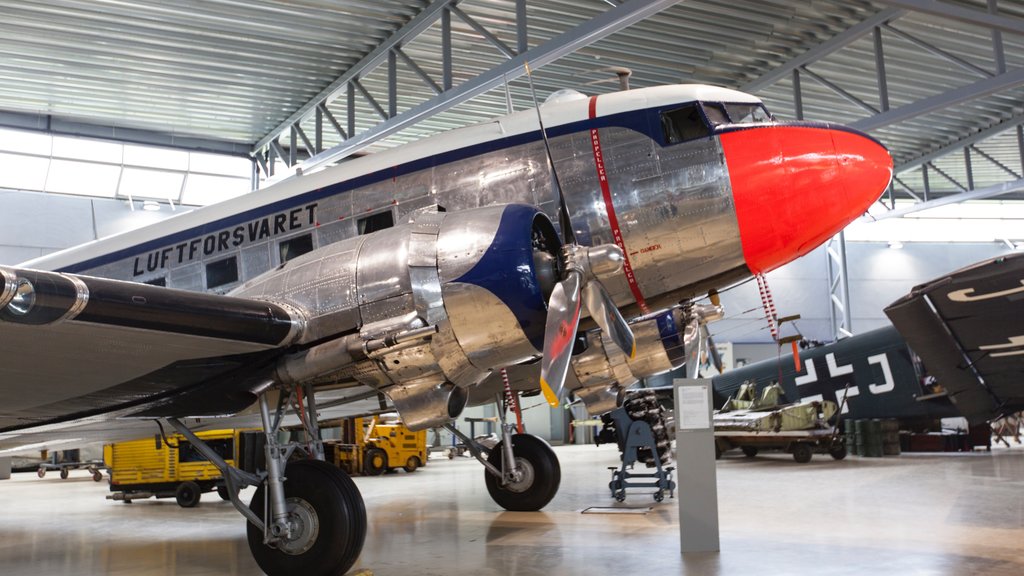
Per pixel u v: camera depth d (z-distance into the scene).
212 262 7.99
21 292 4.11
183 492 11.99
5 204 22.73
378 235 5.74
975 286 9.41
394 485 13.83
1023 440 23.55
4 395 5.76
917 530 7.05
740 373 20.09
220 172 25.08
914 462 15.16
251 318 5.16
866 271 33.31
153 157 24.17
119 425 7.36
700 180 6.41
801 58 17.44
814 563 5.68
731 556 6.02
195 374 5.73
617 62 17.61
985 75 14.44
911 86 19.50
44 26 15.94
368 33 16.44
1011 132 23.53
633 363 8.31
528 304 5.25
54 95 19.97
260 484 5.90
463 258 5.34
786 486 11.17
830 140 6.52
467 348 5.32
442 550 6.73
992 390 11.85
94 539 8.39
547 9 15.07
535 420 31.14
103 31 16.22
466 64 17.70
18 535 8.80
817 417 16.31
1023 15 14.98
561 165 6.68
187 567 6.54
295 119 21.23
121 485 12.44
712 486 6.30
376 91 19.50
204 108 20.94
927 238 33.69
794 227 6.38
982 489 10.18
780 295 32.59
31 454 20.20
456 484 13.86
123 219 24.12
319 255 5.82
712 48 17.12
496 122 7.07
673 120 6.65
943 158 26.67
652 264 6.48
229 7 15.32
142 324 4.66
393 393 5.55
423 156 7.16
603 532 7.46
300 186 7.69
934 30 16.28
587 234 6.49
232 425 8.97
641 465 16.52
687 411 6.36
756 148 6.44
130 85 19.22
